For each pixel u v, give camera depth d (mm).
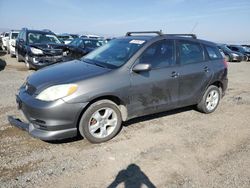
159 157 3740
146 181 3158
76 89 3693
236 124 5273
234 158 3834
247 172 3467
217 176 3342
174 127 4906
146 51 4488
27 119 3844
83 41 12594
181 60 5020
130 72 4227
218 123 5277
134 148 3975
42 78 4016
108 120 4113
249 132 4879
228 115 5836
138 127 4785
